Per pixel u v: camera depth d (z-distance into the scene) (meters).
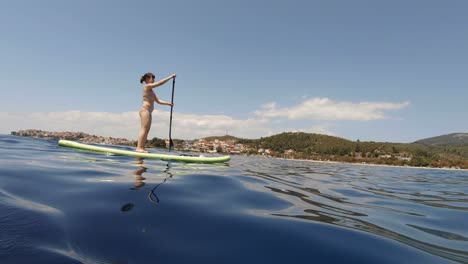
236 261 1.79
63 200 2.76
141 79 8.25
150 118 8.13
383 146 144.38
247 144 160.38
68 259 1.60
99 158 6.57
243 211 3.04
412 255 2.16
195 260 1.76
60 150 7.73
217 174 5.81
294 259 1.91
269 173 7.93
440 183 9.68
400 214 3.72
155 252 1.81
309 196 4.52
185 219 2.53
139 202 2.92
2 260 1.51
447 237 2.74
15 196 2.75
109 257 1.68
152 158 7.55
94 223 2.20
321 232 2.54
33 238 1.83
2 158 5.41
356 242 2.36
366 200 4.70
